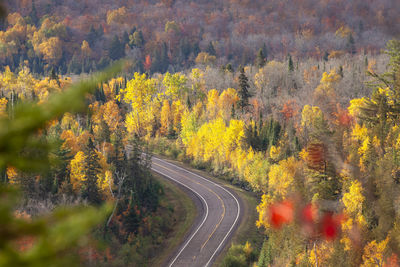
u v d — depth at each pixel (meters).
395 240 34.38
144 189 88.44
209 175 109.81
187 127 125.00
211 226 82.00
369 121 52.25
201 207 91.00
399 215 34.91
